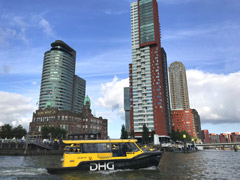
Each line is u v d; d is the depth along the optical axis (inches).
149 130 5177.2
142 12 6136.8
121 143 1016.9
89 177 833.5
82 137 4082.2
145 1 6205.7
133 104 5561.0
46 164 1496.1
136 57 5910.4
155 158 1037.2
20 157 2420.0
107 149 979.9
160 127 5108.3
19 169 1035.3
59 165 1048.8
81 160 930.7
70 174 892.6
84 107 6343.5
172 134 5477.4
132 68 5866.1
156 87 5418.3
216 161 1707.7
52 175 881.5
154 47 5748.0
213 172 1035.3
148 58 5713.6
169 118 6466.5
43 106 7701.8
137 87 5654.5
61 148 3405.5
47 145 3312.0
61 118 5615.2
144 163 1016.9
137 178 825.5
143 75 5679.1
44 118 5797.2
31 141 3257.9
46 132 4584.2
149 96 5423.2
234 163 1533.0
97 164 946.1
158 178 836.6
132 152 1016.2
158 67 5556.1
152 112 5280.5
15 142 3299.7
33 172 952.9
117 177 836.6
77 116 6008.9
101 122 6653.5
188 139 6712.6
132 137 4763.8
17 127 4471.0
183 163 1502.2
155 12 6171.3
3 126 4136.3
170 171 1039.6
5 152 2910.9
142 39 5895.7
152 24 5880.9
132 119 5516.7
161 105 5265.8
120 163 978.7
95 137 4042.8
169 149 3932.1
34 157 2439.7
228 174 976.3
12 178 825.5
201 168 1195.9
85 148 953.5
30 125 5826.8
